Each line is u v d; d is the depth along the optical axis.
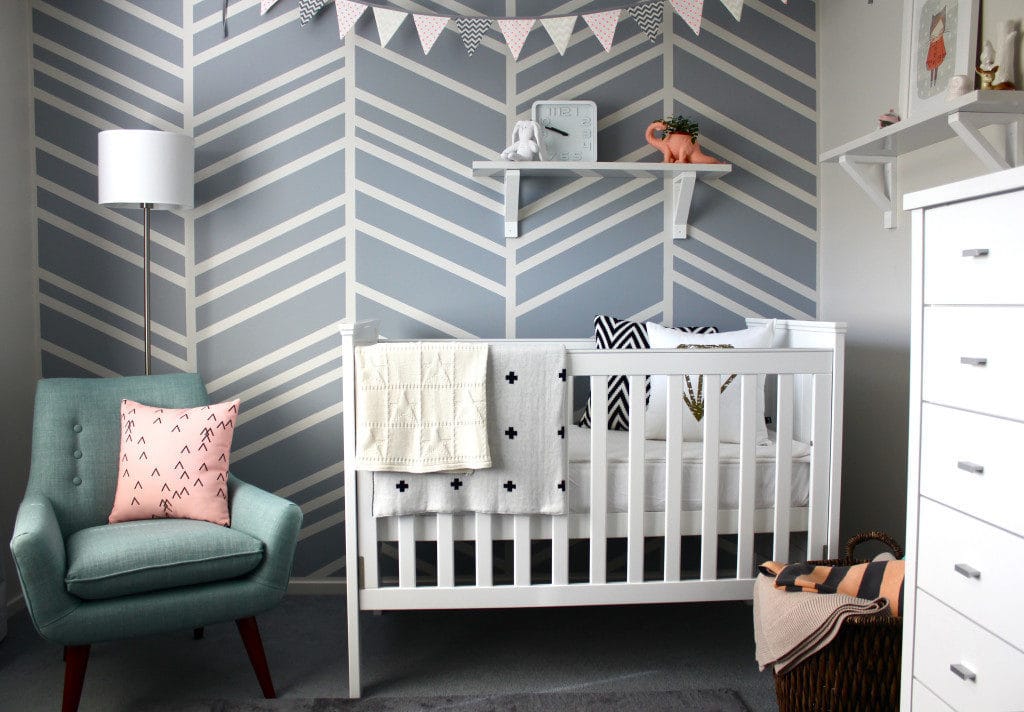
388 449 1.98
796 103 2.87
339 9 2.63
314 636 2.43
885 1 2.47
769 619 1.78
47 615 1.78
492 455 2.02
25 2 2.66
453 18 2.68
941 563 1.36
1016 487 1.18
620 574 2.87
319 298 2.76
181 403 2.40
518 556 2.08
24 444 2.65
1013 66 1.91
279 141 2.74
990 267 1.23
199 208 2.72
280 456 2.77
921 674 1.42
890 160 2.47
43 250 2.70
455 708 1.97
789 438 2.11
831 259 2.83
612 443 2.29
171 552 1.90
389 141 2.76
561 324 2.82
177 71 2.71
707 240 2.86
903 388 2.43
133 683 2.11
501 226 2.79
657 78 2.82
